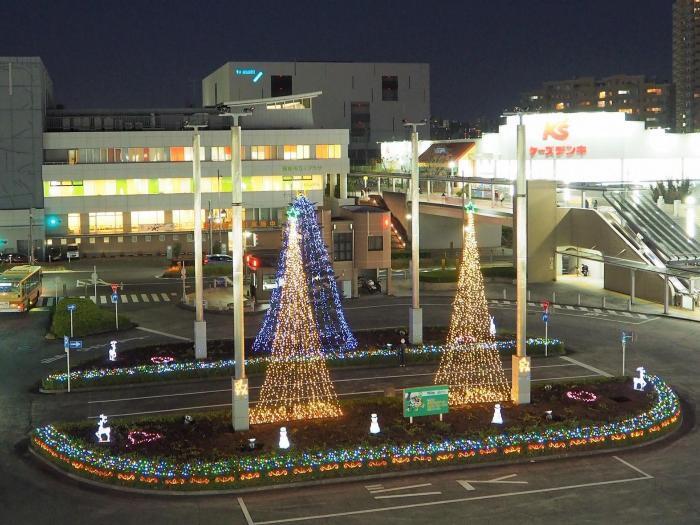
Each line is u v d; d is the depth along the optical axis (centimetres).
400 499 3250
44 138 10912
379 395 4622
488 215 9344
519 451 3656
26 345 5928
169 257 10512
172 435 3847
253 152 11669
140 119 11631
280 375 5022
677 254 7594
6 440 3962
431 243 11769
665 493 3278
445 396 3988
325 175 12381
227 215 11612
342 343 5634
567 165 10356
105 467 3447
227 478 3362
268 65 18112
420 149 13638
